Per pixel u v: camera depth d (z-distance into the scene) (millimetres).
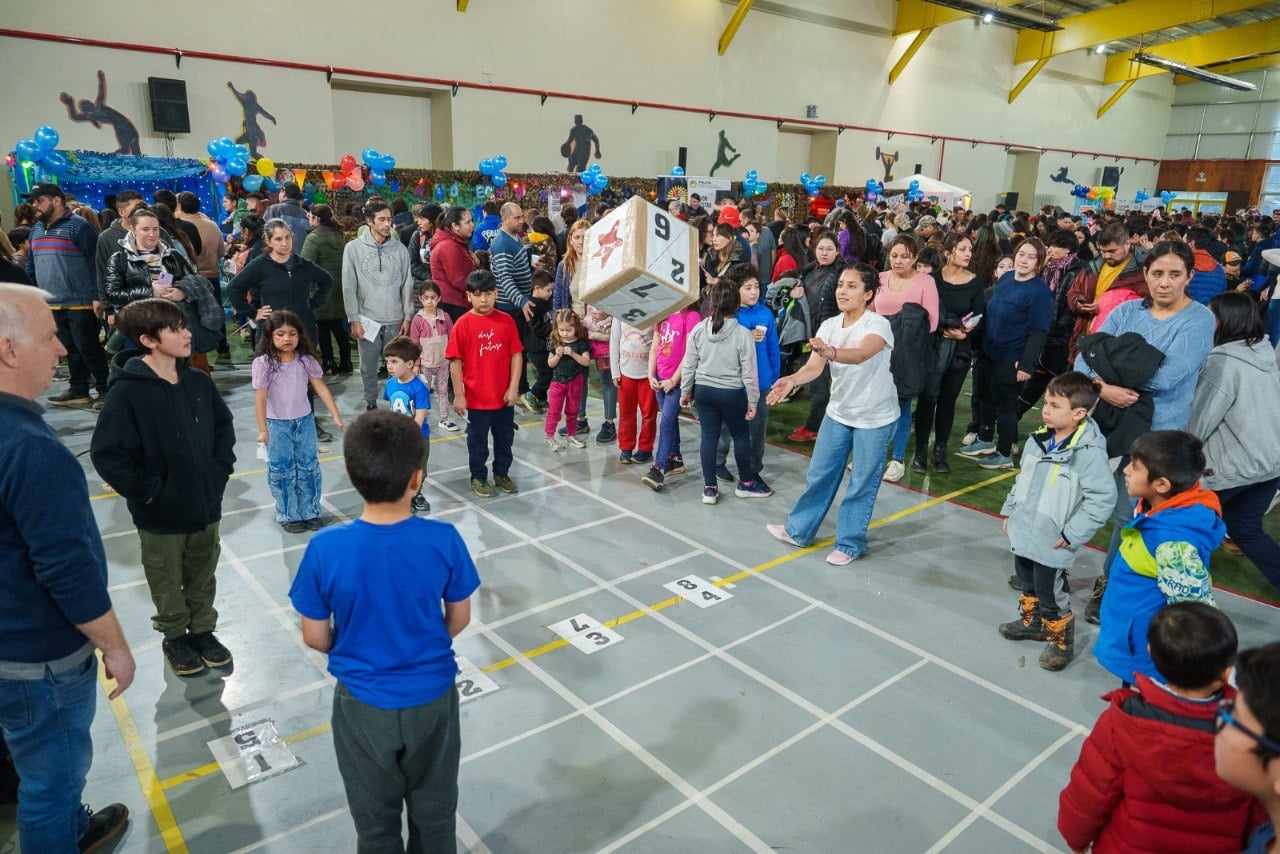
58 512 1759
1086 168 28109
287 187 8617
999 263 6535
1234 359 3391
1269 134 28172
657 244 1866
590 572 4113
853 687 3191
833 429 4180
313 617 1844
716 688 3168
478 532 4570
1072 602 3943
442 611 2014
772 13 18391
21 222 7906
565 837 2410
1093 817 1726
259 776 2646
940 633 3605
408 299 6348
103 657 1928
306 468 4438
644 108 16844
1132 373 3309
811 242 7668
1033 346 5309
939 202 18203
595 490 5250
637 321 2053
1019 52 23969
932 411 5602
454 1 13984
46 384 1846
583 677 3225
